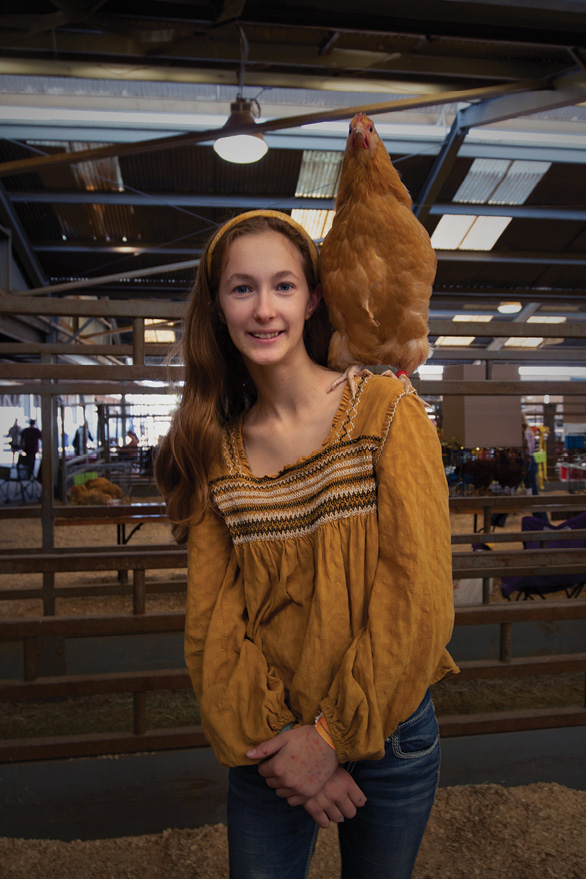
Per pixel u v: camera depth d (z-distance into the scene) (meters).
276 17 3.99
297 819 0.96
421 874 1.74
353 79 5.43
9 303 2.28
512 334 2.36
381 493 0.86
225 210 8.43
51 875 1.78
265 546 0.95
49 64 4.92
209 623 1.00
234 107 4.75
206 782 2.02
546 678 3.48
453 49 5.07
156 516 3.86
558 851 1.82
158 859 1.85
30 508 3.46
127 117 6.62
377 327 1.46
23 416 13.21
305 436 0.97
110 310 2.32
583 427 8.59
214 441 1.03
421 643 0.82
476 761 2.15
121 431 7.39
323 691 0.87
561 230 9.52
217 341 1.11
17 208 8.09
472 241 9.72
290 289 0.93
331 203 8.45
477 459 4.01
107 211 8.30
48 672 3.25
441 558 0.85
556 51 5.08
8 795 1.96
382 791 0.93
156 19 3.96
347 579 0.89
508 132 7.39
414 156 7.71
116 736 2.00
